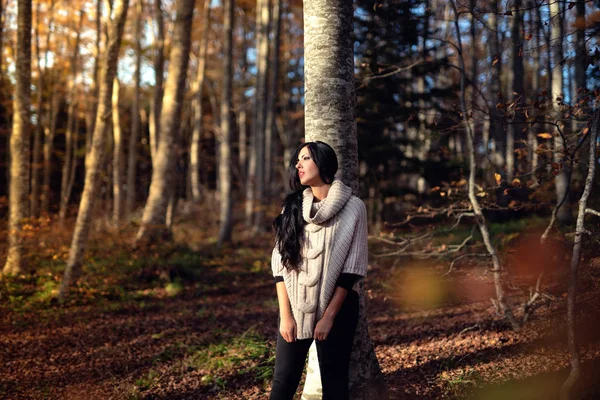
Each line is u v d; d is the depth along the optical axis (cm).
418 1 521
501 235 758
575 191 648
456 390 322
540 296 430
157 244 1036
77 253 727
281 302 227
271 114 1908
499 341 410
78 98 2025
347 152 297
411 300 606
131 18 1833
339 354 219
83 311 675
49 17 1631
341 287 217
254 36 2425
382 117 1044
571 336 284
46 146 1938
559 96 346
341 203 222
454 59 980
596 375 312
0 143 2338
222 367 420
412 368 372
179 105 1100
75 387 399
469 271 504
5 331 585
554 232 466
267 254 1230
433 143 1160
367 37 740
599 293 394
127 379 412
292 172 238
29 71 836
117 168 1680
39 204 2009
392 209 1411
